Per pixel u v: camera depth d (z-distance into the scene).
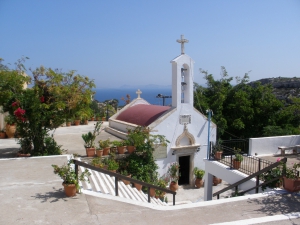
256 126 21.95
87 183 8.60
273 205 7.33
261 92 22.47
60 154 12.77
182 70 16.33
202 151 16.77
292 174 8.31
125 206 7.03
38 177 8.90
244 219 6.48
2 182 8.41
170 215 6.67
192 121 16.36
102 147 13.51
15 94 11.87
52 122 12.60
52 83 12.23
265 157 14.20
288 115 21.86
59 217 6.23
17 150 13.62
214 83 24.95
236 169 11.41
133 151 14.02
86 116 13.14
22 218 6.12
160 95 25.58
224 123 20.23
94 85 12.98
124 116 20.20
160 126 15.44
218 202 7.51
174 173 15.48
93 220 6.18
